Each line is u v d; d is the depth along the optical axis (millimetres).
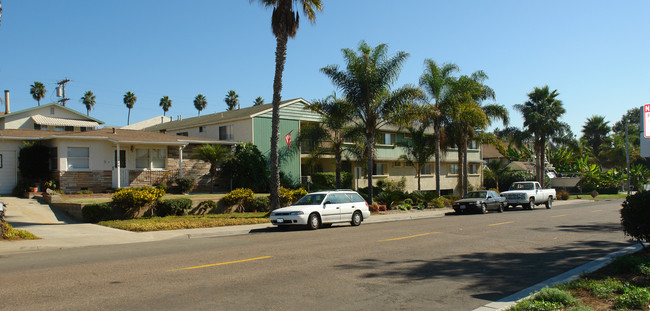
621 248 12406
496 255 11273
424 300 7078
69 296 7047
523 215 25109
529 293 7309
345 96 26734
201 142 31188
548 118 45562
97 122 38094
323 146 34375
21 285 7785
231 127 35281
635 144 79188
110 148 27641
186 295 7168
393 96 26656
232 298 7031
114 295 7129
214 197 24500
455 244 13172
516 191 31422
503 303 6711
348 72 26453
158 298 6969
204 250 12039
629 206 10570
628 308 6195
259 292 7426
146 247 12773
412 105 27031
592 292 7102
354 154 33094
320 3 21531
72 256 11070
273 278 8500
